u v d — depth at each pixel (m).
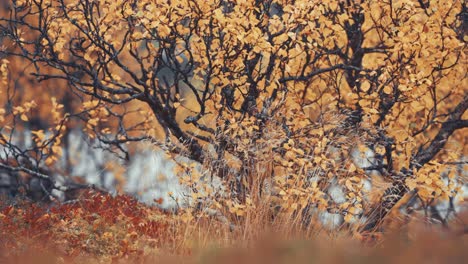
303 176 26.28
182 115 47.56
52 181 38.88
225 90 31.41
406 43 28.06
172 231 27.78
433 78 29.69
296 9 27.19
